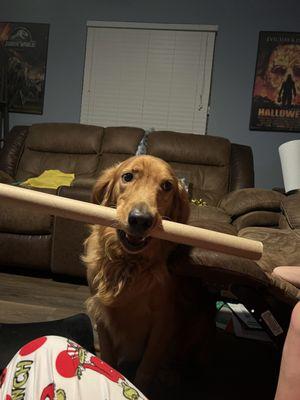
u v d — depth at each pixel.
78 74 4.42
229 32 4.11
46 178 3.29
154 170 1.18
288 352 0.64
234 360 1.65
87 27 4.35
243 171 3.50
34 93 4.49
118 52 4.32
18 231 2.64
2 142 4.35
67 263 2.55
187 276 1.28
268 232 1.30
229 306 2.04
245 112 4.14
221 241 0.87
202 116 4.23
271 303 1.05
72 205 0.87
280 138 4.09
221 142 3.62
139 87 4.33
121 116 4.40
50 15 4.39
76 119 4.48
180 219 1.31
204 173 3.53
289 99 4.02
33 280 2.58
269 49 4.02
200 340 1.49
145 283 1.16
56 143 3.80
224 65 4.15
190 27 4.15
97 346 1.59
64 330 1.44
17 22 4.43
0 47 4.48
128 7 4.26
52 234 2.61
